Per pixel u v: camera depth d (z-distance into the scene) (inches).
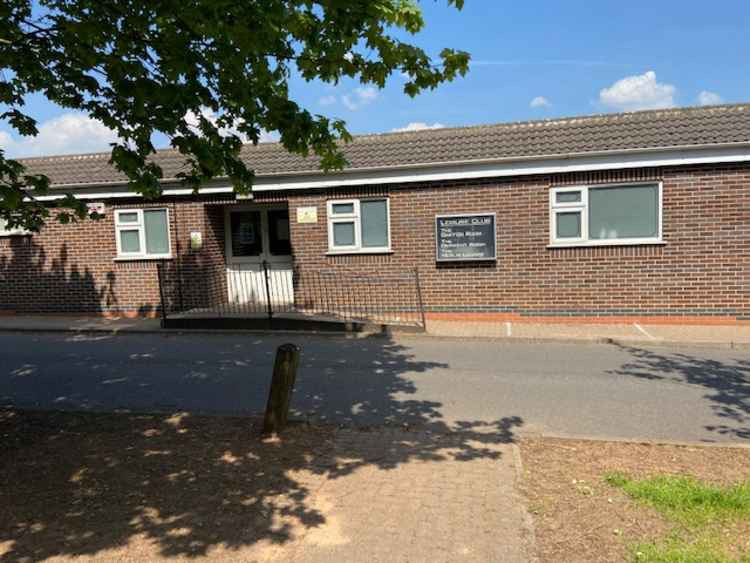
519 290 446.9
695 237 414.6
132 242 516.1
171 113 178.4
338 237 480.4
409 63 188.9
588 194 429.4
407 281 466.9
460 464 178.1
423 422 225.6
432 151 462.0
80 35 169.3
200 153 184.1
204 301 510.3
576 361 333.1
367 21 165.3
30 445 196.9
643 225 424.2
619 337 385.4
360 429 213.3
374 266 473.7
